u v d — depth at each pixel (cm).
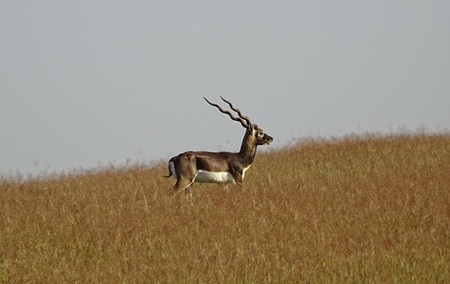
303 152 6053
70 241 3152
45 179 5156
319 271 2600
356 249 2908
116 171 5581
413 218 3416
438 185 4081
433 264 2631
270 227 3303
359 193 3947
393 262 2653
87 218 3512
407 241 3005
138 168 5700
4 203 4081
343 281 2481
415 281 2461
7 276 2661
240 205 3697
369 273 2542
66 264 2806
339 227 3284
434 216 3403
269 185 4400
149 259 2877
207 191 4350
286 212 3578
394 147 5956
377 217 3456
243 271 2622
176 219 3450
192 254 2903
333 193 4016
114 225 3338
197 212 3625
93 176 5288
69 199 4109
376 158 5538
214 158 4528
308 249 2909
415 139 6291
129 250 3003
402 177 4438
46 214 3631
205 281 2545
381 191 3947
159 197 4078
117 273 2648
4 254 2992
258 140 4669
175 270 2675
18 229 3384
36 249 3039
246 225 3356
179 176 4453
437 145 5953
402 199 3778
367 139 6291
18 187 4744
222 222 3391
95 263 2847
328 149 6009
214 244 3031
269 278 2530
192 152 4512
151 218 3456
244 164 4631
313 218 3428
